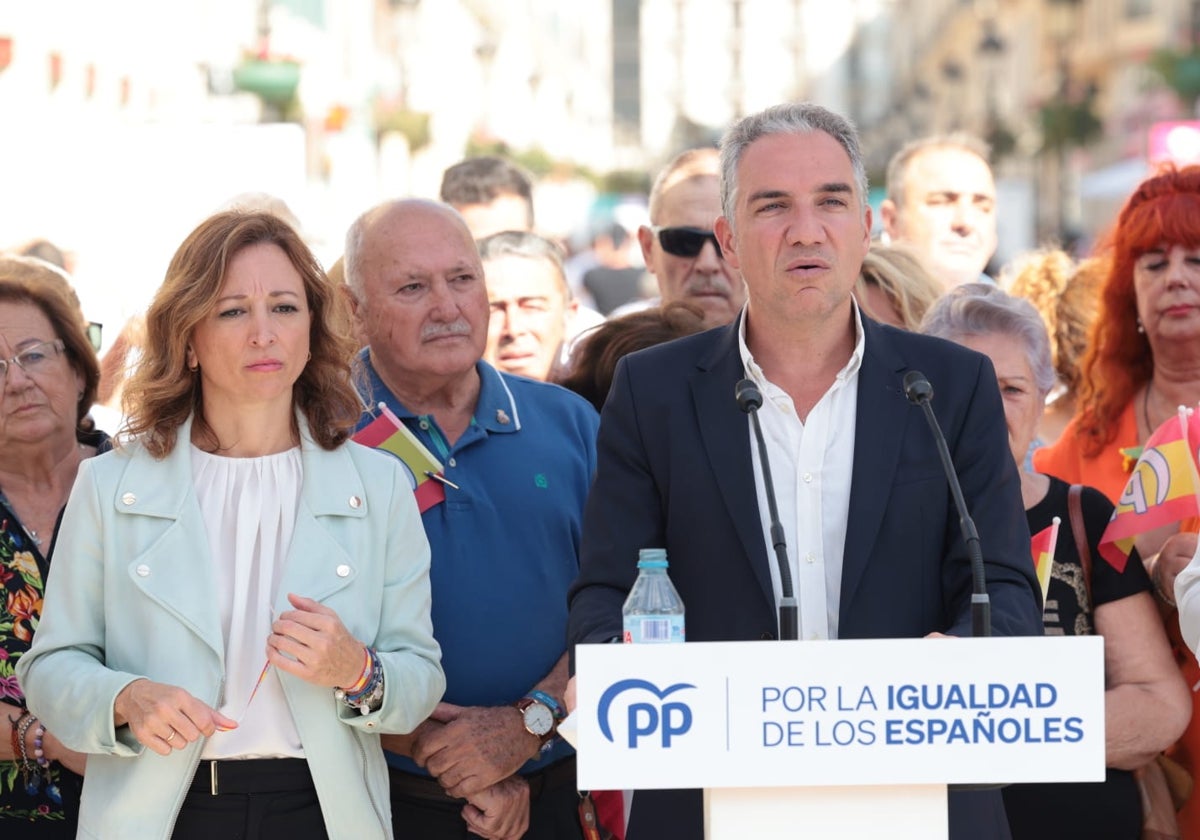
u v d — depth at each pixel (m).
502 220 11.70
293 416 5.63
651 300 11.89
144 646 5.24
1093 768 4.09
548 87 99.44
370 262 6.65
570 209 46.44
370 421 6.63
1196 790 6.30
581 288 26.39
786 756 4.07
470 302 6.62
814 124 5.25
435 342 6.55
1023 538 5.25
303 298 5.46
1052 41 58.00
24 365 6.65
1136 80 60.38
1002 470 5.29
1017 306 6.72
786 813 4.16
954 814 5.04
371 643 5.45
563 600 6.52
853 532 5.17
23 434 6.63
